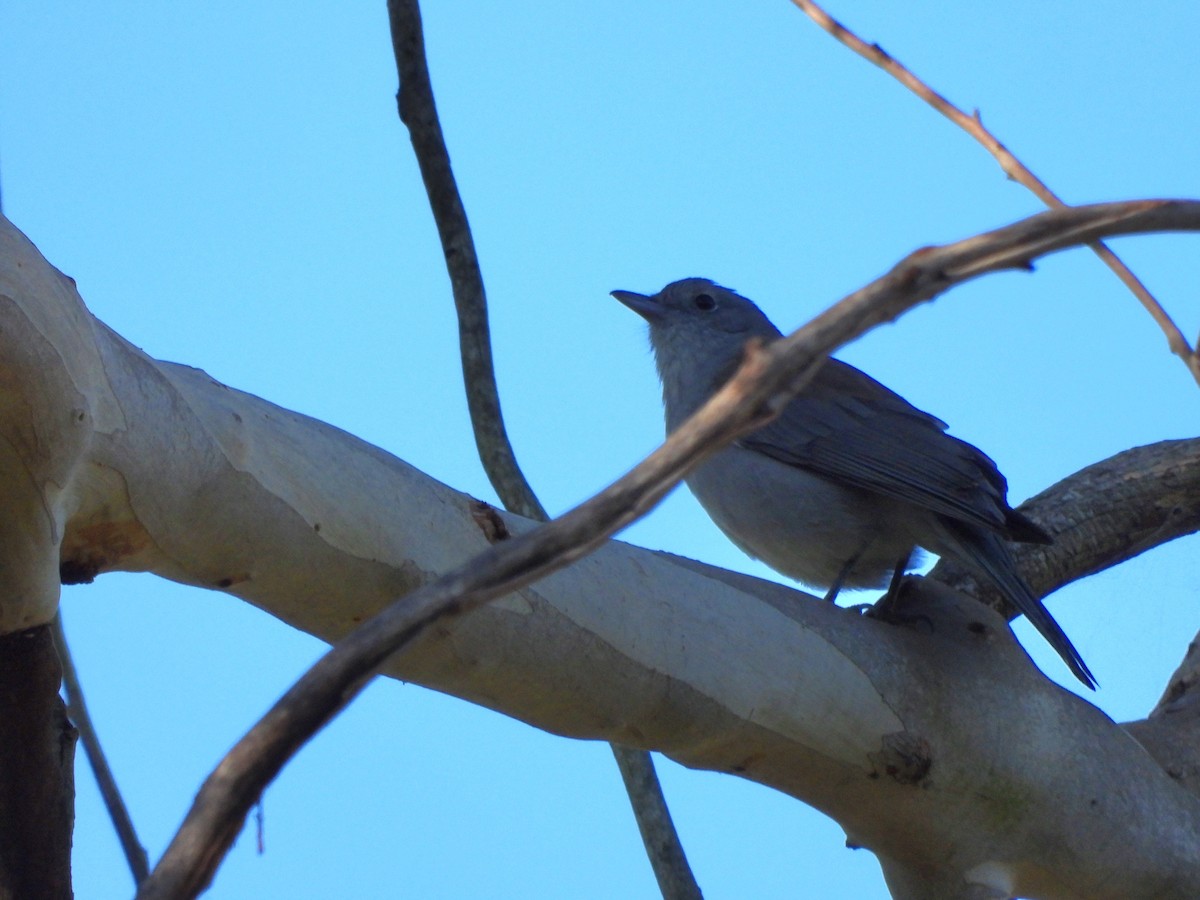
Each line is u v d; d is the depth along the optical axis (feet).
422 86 47.50
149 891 14.38
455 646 29.94
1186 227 14.78
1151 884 38.09
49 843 26.71
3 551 24.98
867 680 34.96
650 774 46.01
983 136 21.43
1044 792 36.76
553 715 32.07
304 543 28.55
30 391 23.72
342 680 15.25
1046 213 14.65
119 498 26.43
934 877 37.27
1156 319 18.15
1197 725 42.83
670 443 14.75
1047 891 38.11
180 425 26.76
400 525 29.63
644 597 32.12
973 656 36.91
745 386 14.47
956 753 35.86
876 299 14.42
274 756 15.01
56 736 26.81
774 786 35.94
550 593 30.68
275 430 28.50
